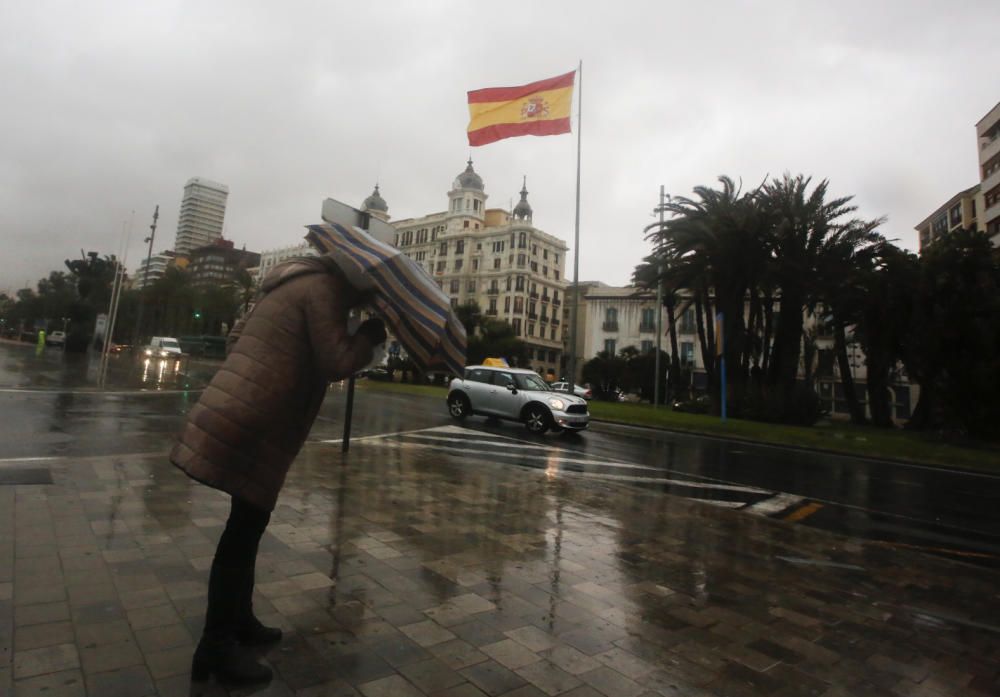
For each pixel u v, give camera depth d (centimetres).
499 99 2317
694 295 3080
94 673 238
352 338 239
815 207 2519
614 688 263
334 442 1027
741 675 286
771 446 1764
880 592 436
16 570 338
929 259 2355
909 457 1586
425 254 9225
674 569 450
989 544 656
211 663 238
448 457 940
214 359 5684
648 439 1595
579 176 2667
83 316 4738
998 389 2183
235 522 245
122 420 1054
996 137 4412
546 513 600
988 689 291
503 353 5456
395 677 257
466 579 387
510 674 268
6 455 675
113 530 422
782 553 523
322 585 357
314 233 250
